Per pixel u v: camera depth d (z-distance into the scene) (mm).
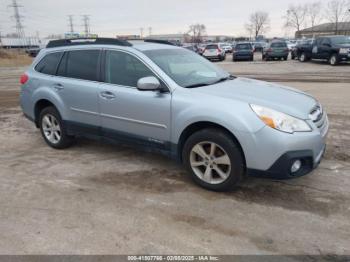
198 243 3016
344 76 14477
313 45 22156
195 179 4082
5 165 4926
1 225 3354
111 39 4785
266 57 27484
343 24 66875
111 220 3400
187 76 4406
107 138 4867
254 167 3609
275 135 3451
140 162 4938
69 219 3432
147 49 4598
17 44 83938
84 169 4719
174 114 4004
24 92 5875
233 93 3939
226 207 3621
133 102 4344
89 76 4914
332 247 2926
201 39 90438
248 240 3049
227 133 3727
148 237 3111
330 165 4629
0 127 7219
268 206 3619
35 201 3822
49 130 5676
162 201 3773
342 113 7535
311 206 3594
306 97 4246
